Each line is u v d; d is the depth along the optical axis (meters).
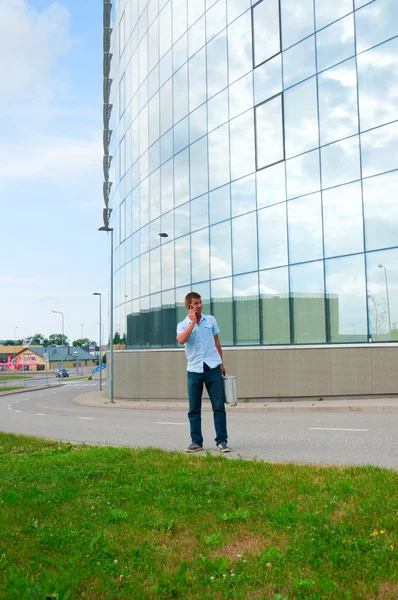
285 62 21.09
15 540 4.06
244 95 22.88
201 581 3.25
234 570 3.39
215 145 24.33
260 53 22.20
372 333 18.00
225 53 24.03
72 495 5.36
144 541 3.97
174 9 28.17
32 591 3.10
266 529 4.09
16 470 6.77
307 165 20.08
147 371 26.27
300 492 5.04
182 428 12.48
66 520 4.55
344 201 18.84
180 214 26.73
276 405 17.95
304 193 20.11
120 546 3.88
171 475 5.98
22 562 3.63
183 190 26.59
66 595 3.09
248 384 20.48
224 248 23.52
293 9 20.86
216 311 23.77
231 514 4.38
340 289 18.84
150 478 5.85
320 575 3.25
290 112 20.78
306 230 20.00
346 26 19.05
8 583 3.24
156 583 3.26
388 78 17.78
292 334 20.31
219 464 6.52
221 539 3.92
